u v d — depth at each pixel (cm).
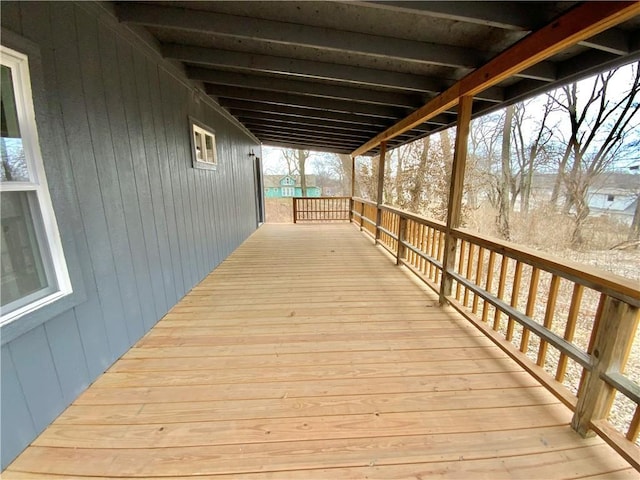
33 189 146
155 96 270
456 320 274
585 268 154
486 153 1020
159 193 277
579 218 751
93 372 186
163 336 244
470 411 164
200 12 209
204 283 374
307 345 230
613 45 176
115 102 213
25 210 145
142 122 249
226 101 466
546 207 829
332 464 133
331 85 352
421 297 328
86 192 182
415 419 158
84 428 151
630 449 128
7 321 131
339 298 324
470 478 127
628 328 132
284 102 409
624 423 252
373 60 272
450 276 300
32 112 144
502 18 171
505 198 952
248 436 147
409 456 137
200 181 385
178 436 147
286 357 214
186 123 339
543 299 560
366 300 319
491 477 128
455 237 294
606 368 137
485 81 225
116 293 211
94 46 191
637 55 184
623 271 626
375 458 136
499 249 224
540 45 171
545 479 127
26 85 141
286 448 141
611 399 141
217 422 155
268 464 133
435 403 170
